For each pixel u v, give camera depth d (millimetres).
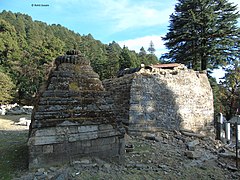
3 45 43969
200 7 24875
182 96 13828
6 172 5695
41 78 35156
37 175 5387
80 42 68750
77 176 5539
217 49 23828
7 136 10758
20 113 22672
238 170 8273
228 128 14008
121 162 7012
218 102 25234
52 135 6035
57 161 6023
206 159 9297
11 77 36812
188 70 14625
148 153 8672
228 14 24250
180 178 6699
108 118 7004
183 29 25219
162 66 16156
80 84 7023
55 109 6289
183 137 12156
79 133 6387
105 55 47562
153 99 12680
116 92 13461
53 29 86062
